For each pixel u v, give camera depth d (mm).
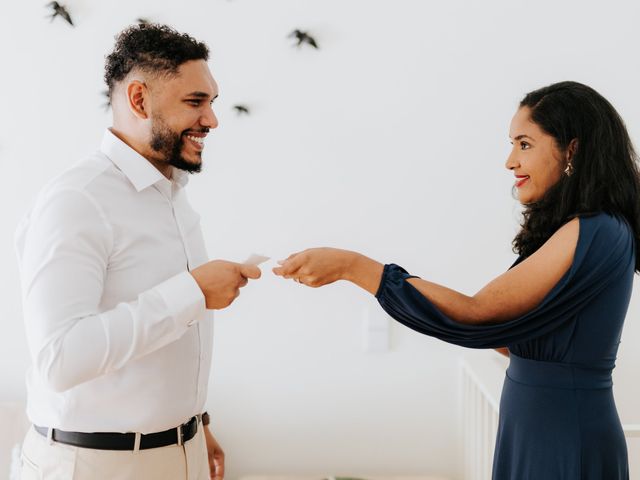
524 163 1167
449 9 2072
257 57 2092
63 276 1021
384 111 2102
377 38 2084
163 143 1163
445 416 2168
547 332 1119
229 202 2131
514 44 2072
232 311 2152
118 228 1123
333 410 2176
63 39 2100
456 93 2092
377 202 2127
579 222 1098
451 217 2123
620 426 1165
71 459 1130
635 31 2047
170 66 1139
